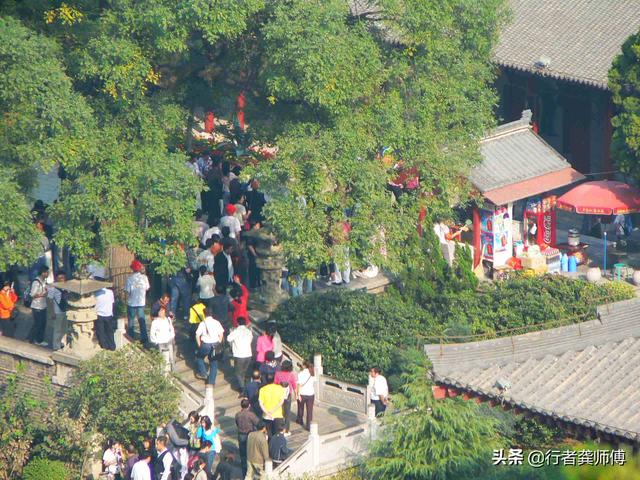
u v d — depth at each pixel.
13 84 108.19
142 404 110.25
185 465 107.25
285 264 118.62
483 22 125.31
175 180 111.94
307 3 114.69
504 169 146.62
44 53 110.12
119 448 111.06
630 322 96.88
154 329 115.44
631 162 146.75
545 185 147.38
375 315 127.06
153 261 112.75
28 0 115.62
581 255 151.25
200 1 111.12
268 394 108.88
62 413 115.38
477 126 127.81
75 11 113.88
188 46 121.44
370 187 115.12
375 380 116.19
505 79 176.50
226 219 129.38
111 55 112.00
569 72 164.12
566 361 95.94
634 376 93.56
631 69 146.88
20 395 118.38
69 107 109.94
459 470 102.88
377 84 118.94
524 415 95.25
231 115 129.88
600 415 90.31
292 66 113.88
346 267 116.06
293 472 107.50
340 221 115.44
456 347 96.06
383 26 131.50
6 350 121.12
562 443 102.62
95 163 112.62
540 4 175.25
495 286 137.00
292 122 120.50
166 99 118.19
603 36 168.38
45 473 112.06
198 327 116.75
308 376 114.12
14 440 114.25
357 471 109.19
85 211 111.31
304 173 114.56
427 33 120.50
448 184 123.38
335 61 113.38
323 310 127.50
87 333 117.19
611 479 87.25
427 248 133.38
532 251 147.25
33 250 110.44
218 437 107.81
